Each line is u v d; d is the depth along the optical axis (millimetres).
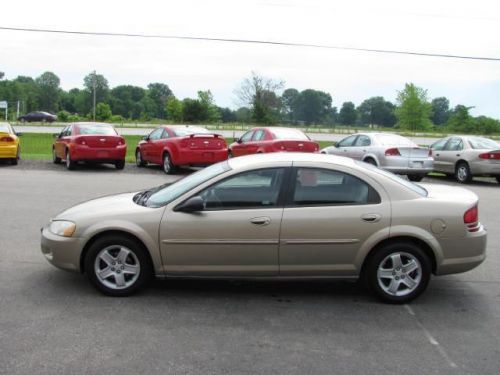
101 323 4941
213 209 5500
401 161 16609
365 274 5629
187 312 5266
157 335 4699
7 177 15383
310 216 5445
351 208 5484
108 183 14547
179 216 5484
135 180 15445
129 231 5504
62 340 4559
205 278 5555
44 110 139625
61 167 18672
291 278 5547
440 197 5707
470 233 5590
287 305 5523
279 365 4180
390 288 5582
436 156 19266
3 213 10000
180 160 17125
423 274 5555
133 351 4375
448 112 121688
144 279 5637
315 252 5469
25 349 4379
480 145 18062
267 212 5449
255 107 69750
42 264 6781
